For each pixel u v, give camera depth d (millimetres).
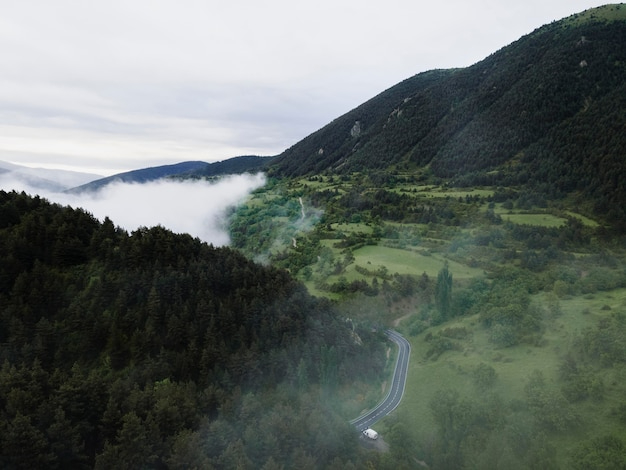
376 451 97500
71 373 104562
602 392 96625
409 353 151250
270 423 92250
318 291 197125
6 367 93500
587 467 79375
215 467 82312
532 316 139000
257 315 131500
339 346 134250
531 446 86000
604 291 159625
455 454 91062
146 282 125375
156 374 106438
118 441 84688
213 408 99250
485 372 115312
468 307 170625
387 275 198625
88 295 119875
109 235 139750
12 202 138250
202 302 124562
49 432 80562
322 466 90688
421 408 116000
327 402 113812
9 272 117500
